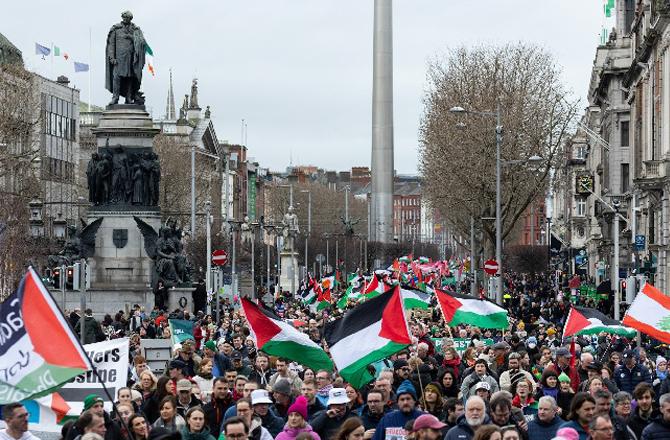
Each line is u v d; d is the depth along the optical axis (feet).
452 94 397.60
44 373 71.87
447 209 460.14
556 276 489.26
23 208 325.62
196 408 87.04
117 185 307.58
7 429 76.64
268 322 112.06
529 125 384.88
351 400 102.94
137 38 312.91
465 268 517.14
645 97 419.33
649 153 404.77
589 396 87.40
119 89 313.53
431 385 100.22
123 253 304.91
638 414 97.81
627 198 465.88
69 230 308.81
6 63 398.01
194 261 425.28
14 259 314.14
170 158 542.98
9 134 347.97
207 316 219.20
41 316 72.38
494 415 89.30
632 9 564.30
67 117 542.57
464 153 383.86
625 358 134.00
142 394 107.04
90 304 296.92
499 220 315.17
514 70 398.83
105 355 102.12
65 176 492.95
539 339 183.11
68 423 85.25
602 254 546.67
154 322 211.41
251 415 86.48
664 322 119.65
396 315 101.86
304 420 86.48
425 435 78.38
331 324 103.50
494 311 149.38
